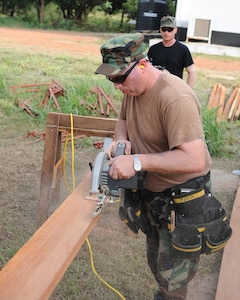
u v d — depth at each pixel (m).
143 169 2.11
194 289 3.35
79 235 2.20
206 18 16.34
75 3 25.89
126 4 25.67
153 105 2.15
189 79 5.34
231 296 3.02
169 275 2.39
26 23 24.77
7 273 1.87
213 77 11.91
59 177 4.25
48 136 3.82
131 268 3.50
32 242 2.11
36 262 1.96
